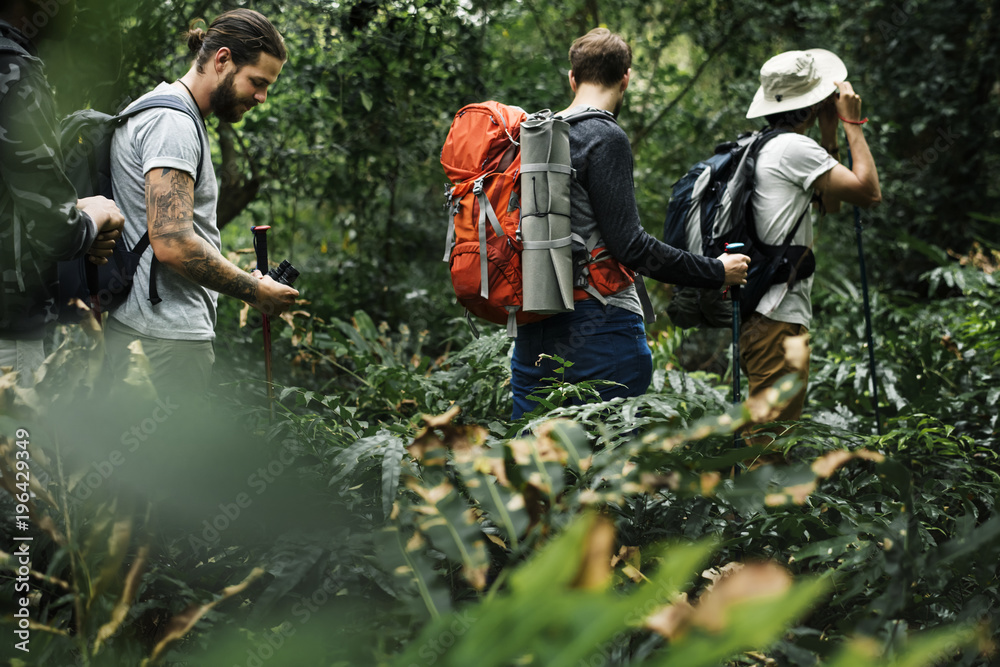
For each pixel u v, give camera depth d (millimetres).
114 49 2100
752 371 2990
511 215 2254
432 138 5297
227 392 2236
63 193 1675
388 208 6117
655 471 1271
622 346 2346
